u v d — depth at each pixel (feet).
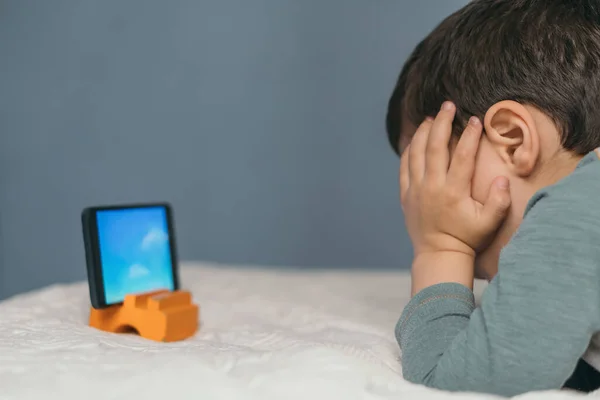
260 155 7.04
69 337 2.12
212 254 7.14
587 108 2.02
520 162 2.01
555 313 1.62
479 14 2.26
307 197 6.98
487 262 2.15
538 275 1.66
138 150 7.14
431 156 2.13
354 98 6.85
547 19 2.13
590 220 1.68
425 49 2.42
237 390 1.63
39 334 2.17
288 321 2.85
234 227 7.11
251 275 4.23
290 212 7.02
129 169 7.15
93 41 7.14
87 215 2.43
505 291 1.69
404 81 2.48
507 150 2.04
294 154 7.00
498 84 2.09
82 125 7.14
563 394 1.61
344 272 4.58
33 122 7.18
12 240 7.22
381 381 1.76
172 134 7.15
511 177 2.04
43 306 2.80
